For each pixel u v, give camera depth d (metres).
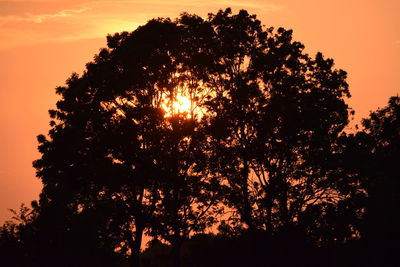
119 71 102.50
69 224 112.50
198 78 102.06
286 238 97.50
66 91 106.75
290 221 99.12
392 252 97.44
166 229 98.75
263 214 99.12
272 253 97.19
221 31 104.50
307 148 101.88
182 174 101.69
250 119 101.19
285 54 103.94
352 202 100.81
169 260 111.00
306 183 101.69
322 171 101.44
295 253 97.50
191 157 100.12
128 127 99.94
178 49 102.50
